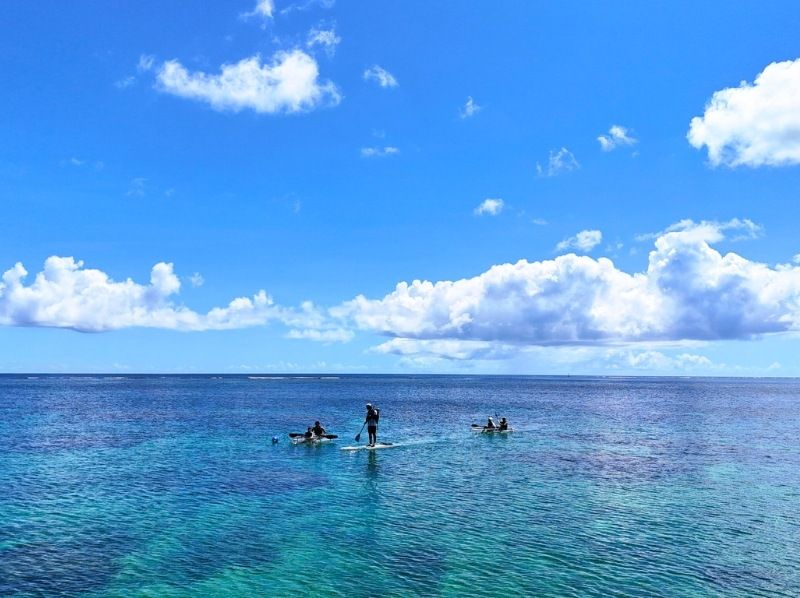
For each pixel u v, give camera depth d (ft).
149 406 315.58
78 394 456.04
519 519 79.10
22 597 52.80
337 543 68.33
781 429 205.16
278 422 222.69
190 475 111.34
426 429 202.18
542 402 392.47
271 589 54.44
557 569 59.62
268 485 102.12
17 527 75.31
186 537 70.95
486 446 155.12
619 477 110.32
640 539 69.97
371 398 427.74
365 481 105.81
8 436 174.91
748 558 63.21
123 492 96.17
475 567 60.18
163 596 52.95
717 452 144.77
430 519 79.15
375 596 52.65
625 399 442.91
